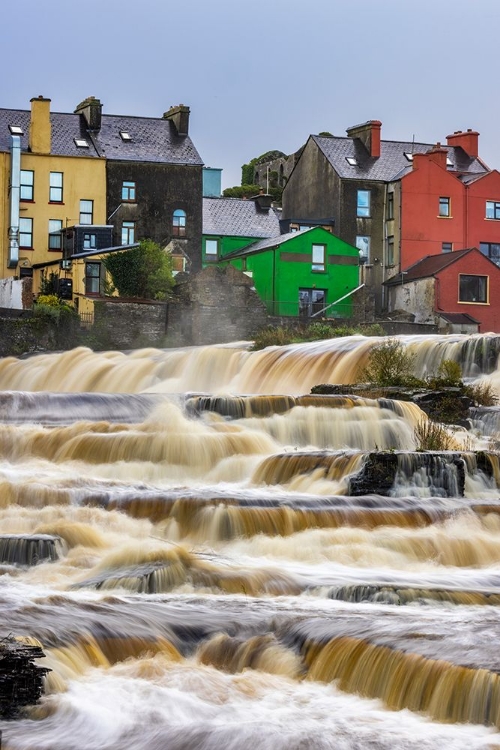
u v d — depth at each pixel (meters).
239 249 86.94
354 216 86.31
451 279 78.69
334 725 16.16
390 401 38.88
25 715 16.47
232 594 22.83
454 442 37.09
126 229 79.94
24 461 35.72
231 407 39.09
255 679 18.20
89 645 18.53
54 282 72.50
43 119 77.75
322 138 89.56
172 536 27.44
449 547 26.47
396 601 21.86
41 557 25.03
